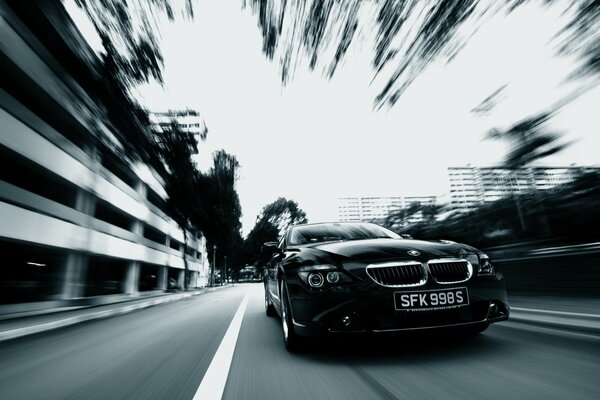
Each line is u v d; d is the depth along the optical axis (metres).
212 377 2.44
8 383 2.57
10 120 10.77
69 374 2.75
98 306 11.97
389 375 2.27
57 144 13.38
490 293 2.68
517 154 5.84
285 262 3.21
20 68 10.62
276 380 2.30
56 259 15.38
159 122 14.98
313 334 2.59
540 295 6.39
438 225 9.95
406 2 3.77
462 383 2.05
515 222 7.21
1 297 13.32
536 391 1.89
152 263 27.88
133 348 3.72
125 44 6.51
